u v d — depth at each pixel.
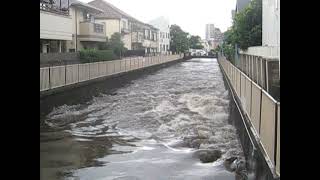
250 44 26.14
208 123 14.61
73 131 13.64
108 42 42.19
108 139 12.38
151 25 80.12
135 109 18.36
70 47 33.56
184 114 16.70
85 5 35.12
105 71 29.19
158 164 9.46
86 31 35.53
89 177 8.55
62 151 10.79
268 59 11.79
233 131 13.23
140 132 13.44
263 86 12.69
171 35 96.94
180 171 8.86
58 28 26.25
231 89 21.50
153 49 77.81
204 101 20.38
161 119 15.64
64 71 20.53
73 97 21.69
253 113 10.02
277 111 6.46
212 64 72.31
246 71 21.31
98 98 22.67
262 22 25.77
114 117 16.31
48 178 8.46
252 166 8.91
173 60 74.06
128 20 59.91
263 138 7.94
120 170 9.02
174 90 26.80
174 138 12.40
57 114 16.95
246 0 48.09
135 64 40.44
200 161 9.70
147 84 31.72
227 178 8.34
